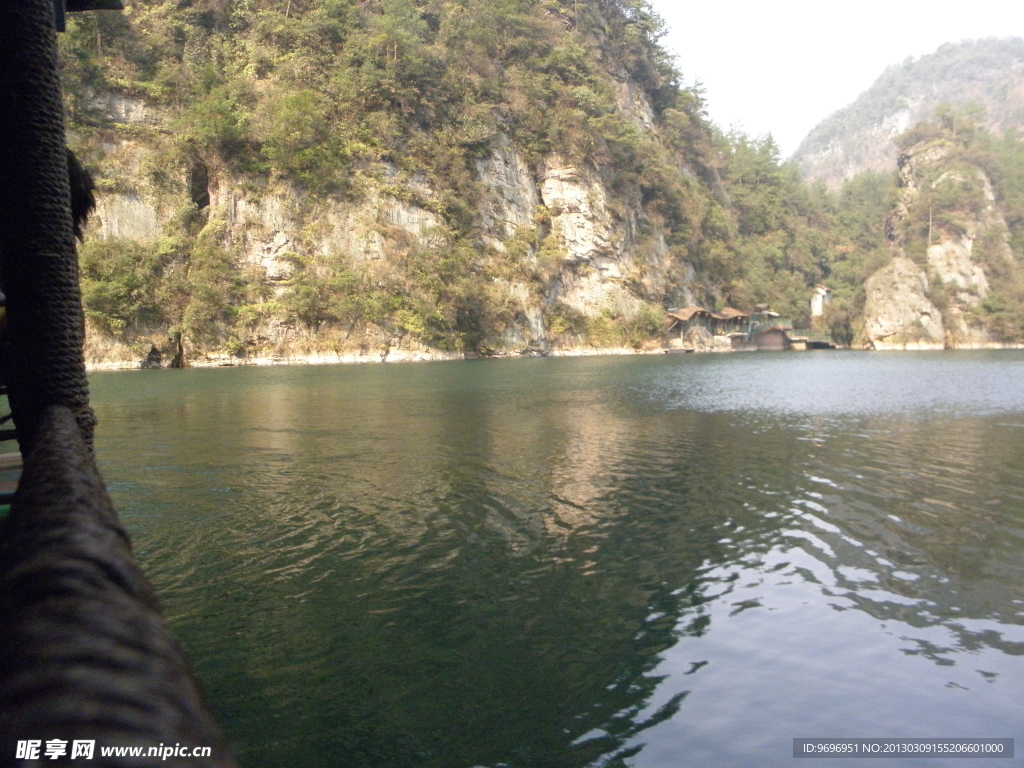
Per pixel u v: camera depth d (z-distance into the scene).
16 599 2.09
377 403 32.44
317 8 84.06
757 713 7.70
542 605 10.29
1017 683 8.29
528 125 97.19
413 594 10.59
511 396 35.81
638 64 128.38
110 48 71.06
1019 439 23.02
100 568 2.34
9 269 7.25
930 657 8.88
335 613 9.96
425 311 74.88
